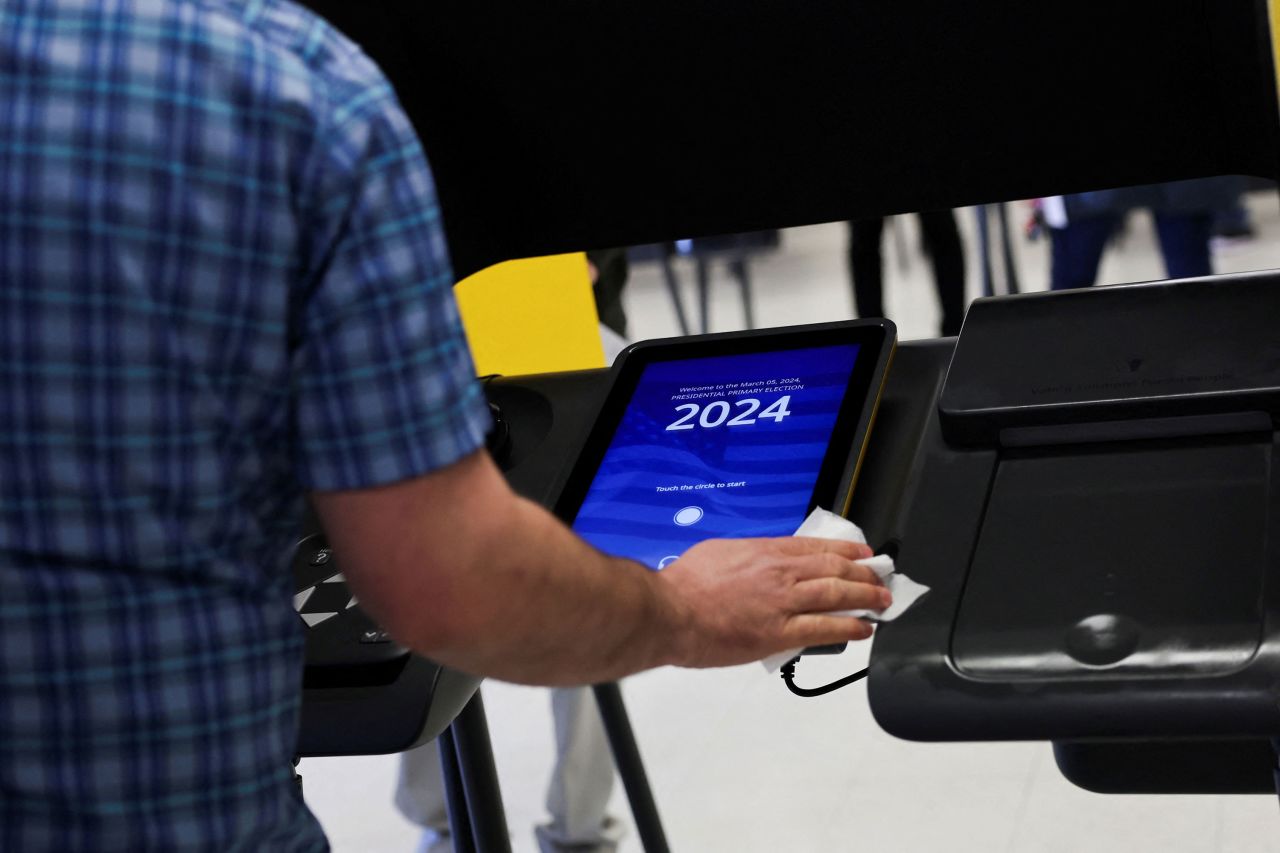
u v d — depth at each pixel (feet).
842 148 5.14
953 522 3.83
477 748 5.18
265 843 2.84
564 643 2.92
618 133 5.32
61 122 2.39
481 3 5.15
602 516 4.37
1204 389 3.84
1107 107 4.80
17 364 2.44
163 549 2.55
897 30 4.88
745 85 5.11
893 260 20.02
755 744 8.98
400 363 2.57
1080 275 12.80
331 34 2.60
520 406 5.09
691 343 4.77
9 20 2.41
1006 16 4.75
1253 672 3.09
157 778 2.65
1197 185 11.91
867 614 3.55
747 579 3.48
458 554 2.68
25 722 2.62
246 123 2.44
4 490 2.50
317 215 2.49
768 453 4.33
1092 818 7.66
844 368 4.47
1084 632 3.33
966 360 4.27
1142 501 3.72
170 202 2.40
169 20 2.43
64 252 2.40
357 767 9.82
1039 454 4.02
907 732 3.29
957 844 7.66
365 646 3.96
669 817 8.40
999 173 5.02
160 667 2.61
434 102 5.38
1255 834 7.25
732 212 5.36
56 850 2.69
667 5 5.01
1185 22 4.55
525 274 7.51
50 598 2.55
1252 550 3.44
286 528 2.82
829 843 7.89
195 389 2.48
